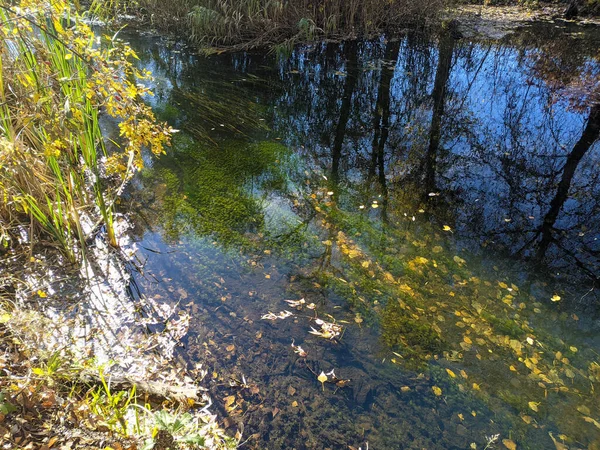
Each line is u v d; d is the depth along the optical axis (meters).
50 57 3.41
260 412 2.42
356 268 3.51
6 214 3.41
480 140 5.73
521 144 5.61
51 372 2.14
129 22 9.74
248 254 3.60
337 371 2.69
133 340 2.73
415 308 3.16
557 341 2.96
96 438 1.93
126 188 4.27
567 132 5.89
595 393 2.62
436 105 6.75
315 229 3.94
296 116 6.30
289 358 2.75
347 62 8.38
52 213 3.24
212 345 2.77
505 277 3.49
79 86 3.29
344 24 9.67
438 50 9.12
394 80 7.66
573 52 9.02
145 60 7.86
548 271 3.57
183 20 9.05
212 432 2.25
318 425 2.39
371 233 3.93
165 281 3.25
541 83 7.54
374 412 2.48
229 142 5.37
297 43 8.87
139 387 2.30
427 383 2.65
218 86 7.05
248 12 8.68
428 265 3.58
